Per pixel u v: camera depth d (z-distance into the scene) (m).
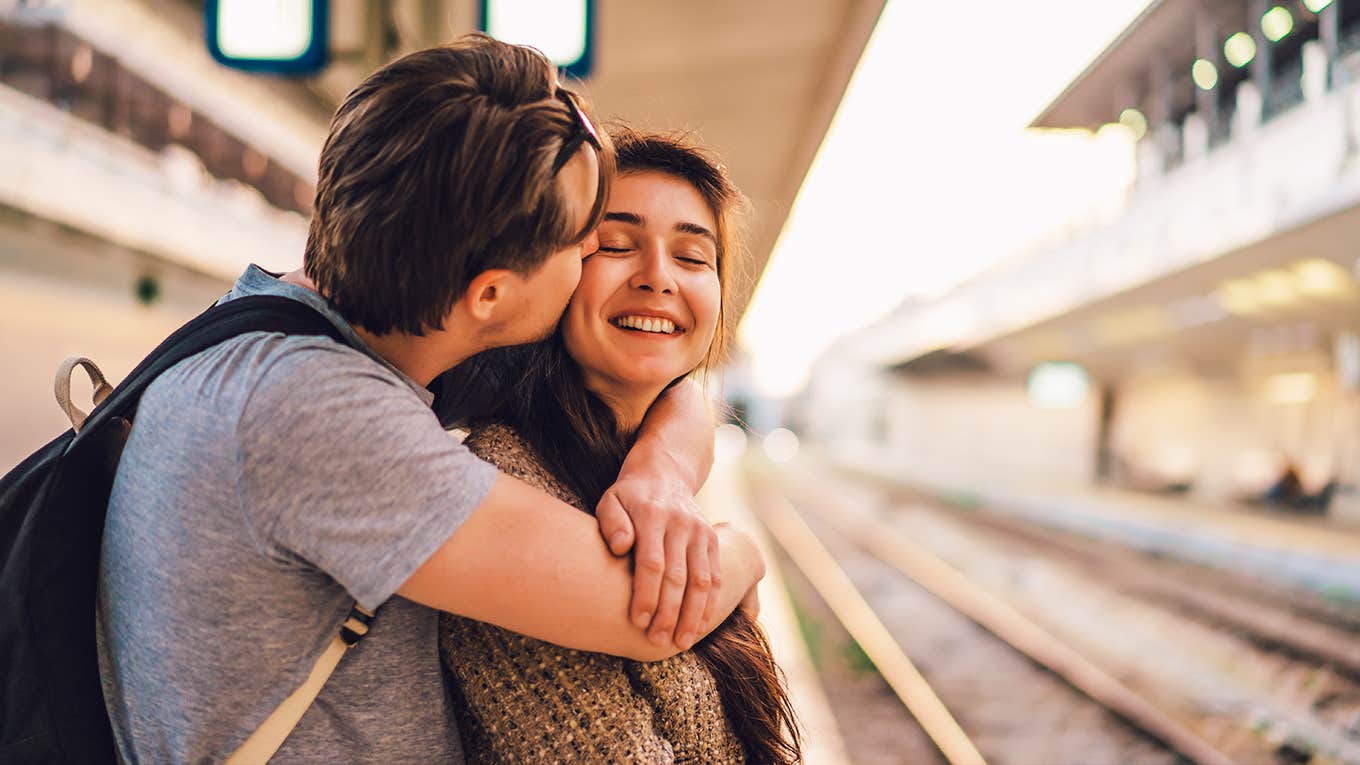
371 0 2.80
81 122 8.44
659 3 5.64
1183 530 16.48
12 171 7.50
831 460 53.25
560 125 0.87
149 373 0.87
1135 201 17.30
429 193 0.81
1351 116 11.04
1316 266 14.78
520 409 1.19
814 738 5.12
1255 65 17.59
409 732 0.90
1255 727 5.96
